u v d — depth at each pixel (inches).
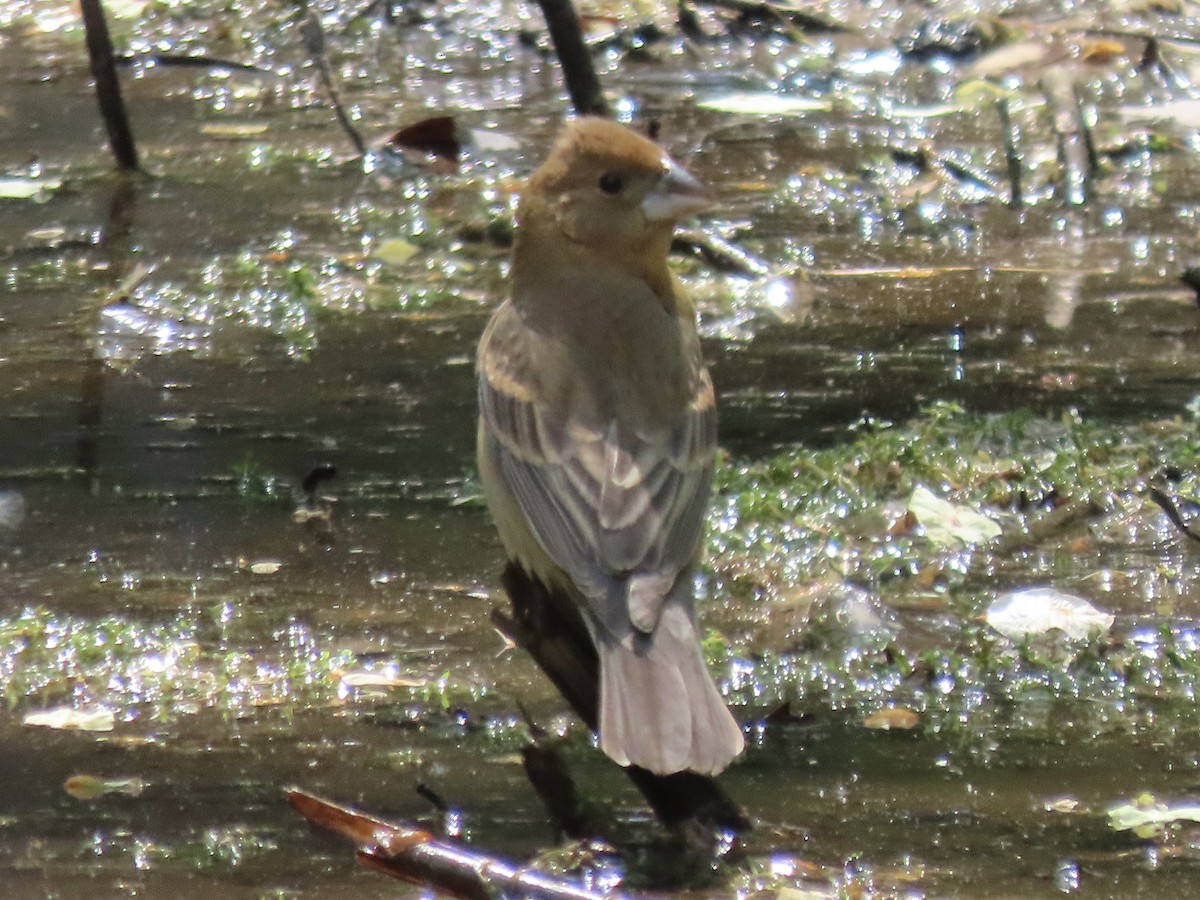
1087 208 577.0
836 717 331.3
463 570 382.0
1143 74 675.4
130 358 479.5
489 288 527.8
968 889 278.7
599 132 363.3
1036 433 431.2
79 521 399.2
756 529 394.3
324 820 292.4
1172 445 429.4
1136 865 285.3
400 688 338.0
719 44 709.9
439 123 614.2
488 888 270.1
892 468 415.8
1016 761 316.5
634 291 354.6
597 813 299.6
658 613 306.0
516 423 342.6
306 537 394.9
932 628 359.3
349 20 724.7
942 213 574.9
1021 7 729.6
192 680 339.0
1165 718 330.6
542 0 561.9
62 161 609.0
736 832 294.4
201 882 278.7
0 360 476.1
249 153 617.6
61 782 306.5
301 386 467.2
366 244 550.9
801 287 523.2
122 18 728.3
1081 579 377.7
